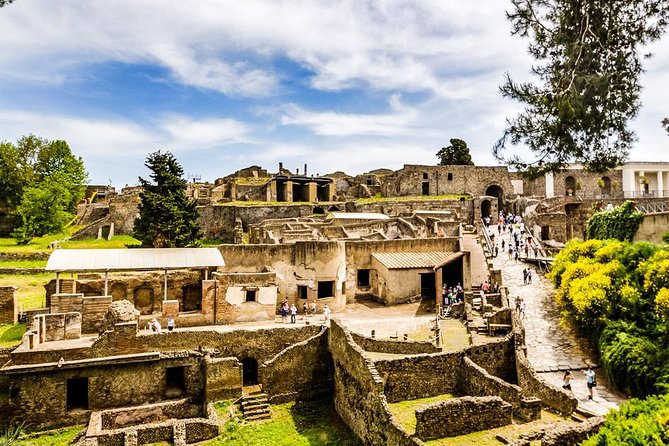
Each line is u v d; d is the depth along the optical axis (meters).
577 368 23.92
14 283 37.94
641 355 20.22
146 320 29.53
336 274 35.75
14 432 21.45
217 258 32.72
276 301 33.41
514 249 45.81
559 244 51.34
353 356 22.09
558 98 16.95
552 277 31.00
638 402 11.46
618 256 26.86
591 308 24.66
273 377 25.30
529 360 24.77
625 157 17.84
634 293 23.67
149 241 43.91
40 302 33.19
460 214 65.75
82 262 29.27
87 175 69.00
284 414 23.98
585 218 61.00
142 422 23.84
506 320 29.28
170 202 44.12
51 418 22.97
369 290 39.47
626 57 16.84
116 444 20.78
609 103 16.61
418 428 16.98
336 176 87.00
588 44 16.66
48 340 25.89
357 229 47.91
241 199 67.69
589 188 74.94
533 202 62.81
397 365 21.69
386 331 29.11
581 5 16.88
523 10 18.11
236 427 22.31
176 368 27.02
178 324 30.22
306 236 44.09
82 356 24.17
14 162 59.50
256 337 27.97
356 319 32.44
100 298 28.75
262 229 46.66
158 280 33.31
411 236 47.94
